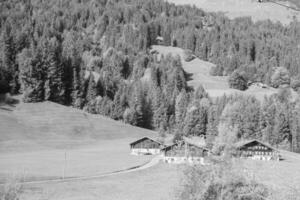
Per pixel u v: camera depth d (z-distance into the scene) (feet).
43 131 531.91
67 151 444.55
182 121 644.27
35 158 381.81
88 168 326.24
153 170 320.50
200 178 92.27
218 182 90.07
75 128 557.33
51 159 377.50
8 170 297.12
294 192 88.12
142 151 433.89
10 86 621.72
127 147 481.87
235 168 92.27
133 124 625.00
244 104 624.18
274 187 89.81
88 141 522.06
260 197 87.81
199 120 616.80
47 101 622.95
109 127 585.63
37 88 614.34
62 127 552.41
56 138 517.55
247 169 93.50
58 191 229.86
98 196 221.87
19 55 652.89
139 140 435.53
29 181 256.32
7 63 646.74
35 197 179.93
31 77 615.57
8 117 547.49
